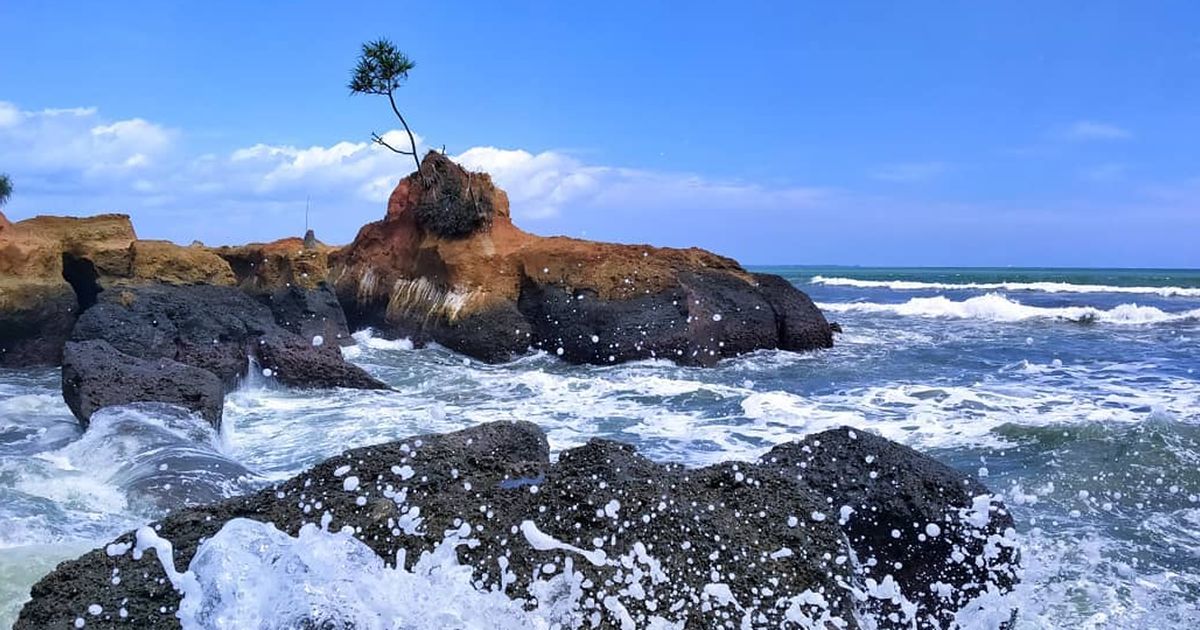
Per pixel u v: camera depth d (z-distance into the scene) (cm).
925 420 1148
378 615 310
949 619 452
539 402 1340
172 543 357
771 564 353
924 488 470
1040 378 1591
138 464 764
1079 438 943
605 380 1556
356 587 318
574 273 1973
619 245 2058
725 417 1202
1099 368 1728
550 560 344
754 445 1002
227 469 771
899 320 3031
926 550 458
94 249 1784
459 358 1916
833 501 466
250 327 1504
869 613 395
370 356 1856
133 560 343
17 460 777
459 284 2030
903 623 420
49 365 1712
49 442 945
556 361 1897
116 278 1786
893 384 1531
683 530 360
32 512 636
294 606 305
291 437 1059
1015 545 467
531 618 320
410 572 339
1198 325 2758
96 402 983
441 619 315
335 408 1274
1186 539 652
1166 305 3659
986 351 2027
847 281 6769
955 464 899
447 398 1388
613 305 1891
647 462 412
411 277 2180
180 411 956
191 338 1456
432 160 2231
